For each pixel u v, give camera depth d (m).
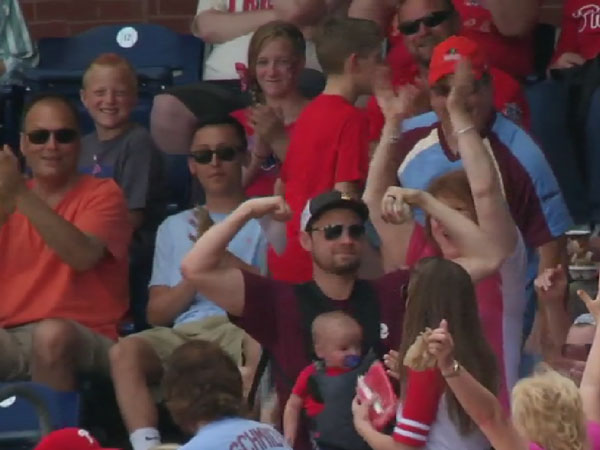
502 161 28.88
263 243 29.59
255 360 28.25
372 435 23.80
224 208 30.59
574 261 29.06
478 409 21.14
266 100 32.75
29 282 29.64
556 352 26.61
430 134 28.86
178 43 37.34
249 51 32.78
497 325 26.23
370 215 28.17
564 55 34.97
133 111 35.12
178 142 33.69
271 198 25.92
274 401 26.08
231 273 25.88
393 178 28.67
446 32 31.48
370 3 34.25
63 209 30.03
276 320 25.88
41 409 25.80
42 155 29.97
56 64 37.84
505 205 26.28
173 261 30.09
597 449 21.81
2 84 35.62
